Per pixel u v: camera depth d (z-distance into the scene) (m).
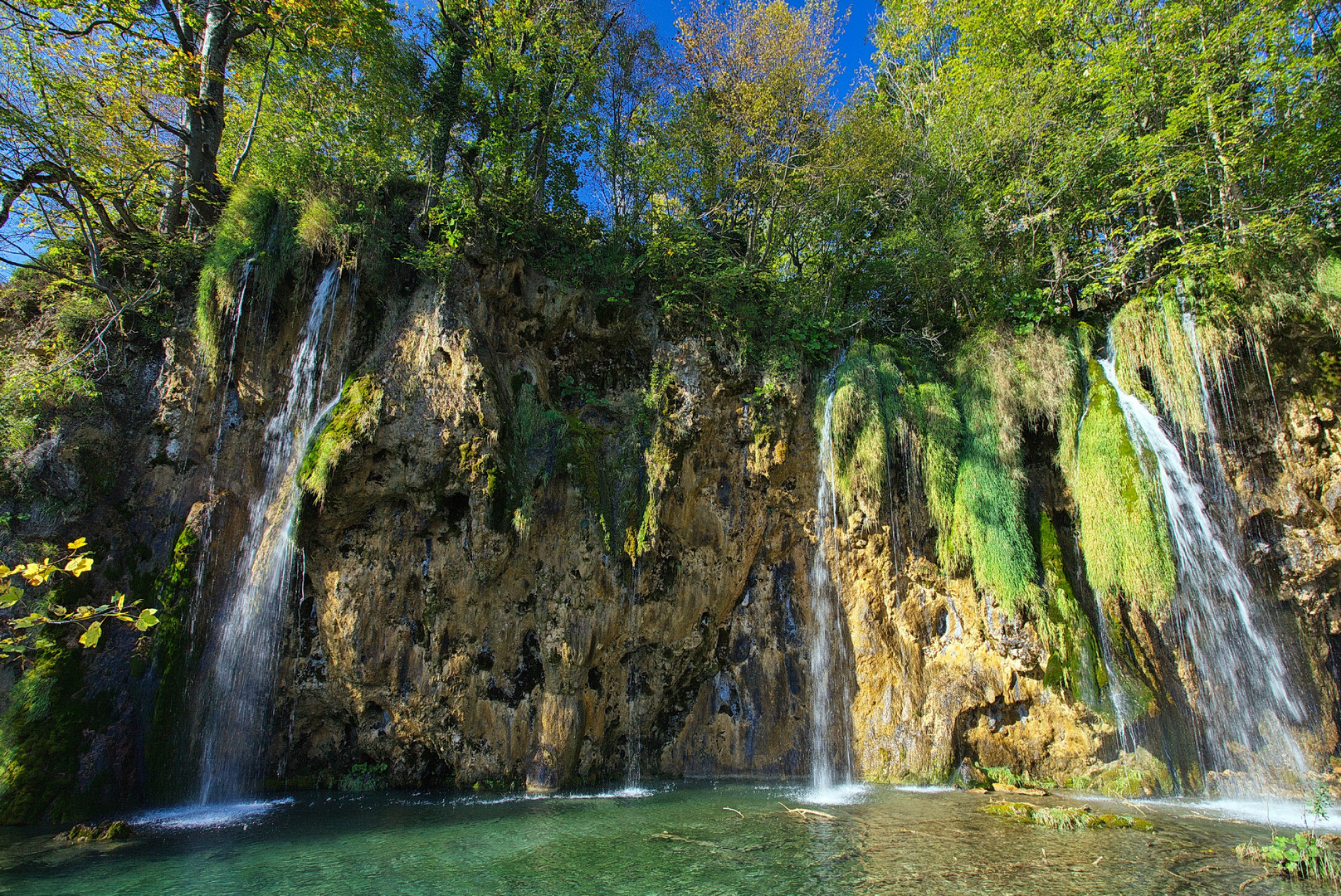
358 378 12.11
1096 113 15.86
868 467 13.27
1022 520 12.55
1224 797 10.66
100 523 11.28
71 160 12.61
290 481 11.76
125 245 13.27
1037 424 13.56
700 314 14.39
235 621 11.15
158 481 11.80
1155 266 13.94
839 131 16.09
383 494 11.48
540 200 15.51
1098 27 15.89
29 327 12.91
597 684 12.08
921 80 21.97
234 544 11.63
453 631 11.30
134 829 8.63
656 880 6.61
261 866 7.07
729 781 12.33
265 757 10.96
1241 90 14.15
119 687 10.34
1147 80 14.58
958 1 19.59
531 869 6.94
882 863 7.14
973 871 6.87
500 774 11.12
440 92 14.57
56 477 11.06
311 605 11.52
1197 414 12.77
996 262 16.00
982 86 16.80
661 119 17.48
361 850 7.62
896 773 12.18
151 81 13.20
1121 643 11.77
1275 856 7.02
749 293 15.30
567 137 16.55
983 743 11.88
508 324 13.73
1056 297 15.48
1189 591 11.70
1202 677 11.45
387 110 14.77
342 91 14.94
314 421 12.24
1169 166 14.12
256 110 15.23
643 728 12.68
